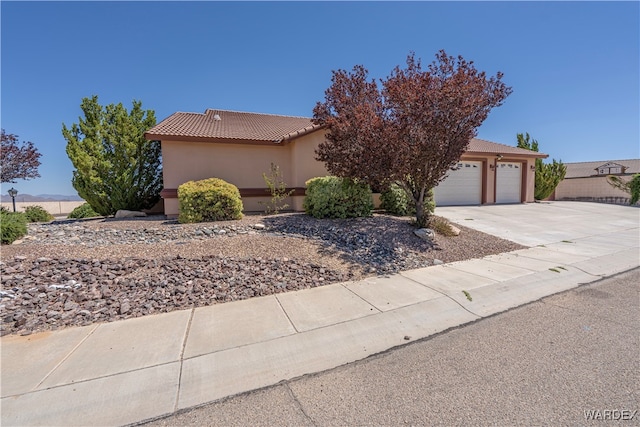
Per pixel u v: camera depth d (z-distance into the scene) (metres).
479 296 4.51
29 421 2.08
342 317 3.79
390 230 8.09
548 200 21.80
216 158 11.37
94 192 11.12
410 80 6.86
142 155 11.71
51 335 3.32
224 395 2.39
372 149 7.35
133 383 2.50
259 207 11.85
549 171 20.58
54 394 2.35
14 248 5.76
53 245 6.16
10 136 13.44
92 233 7.50
